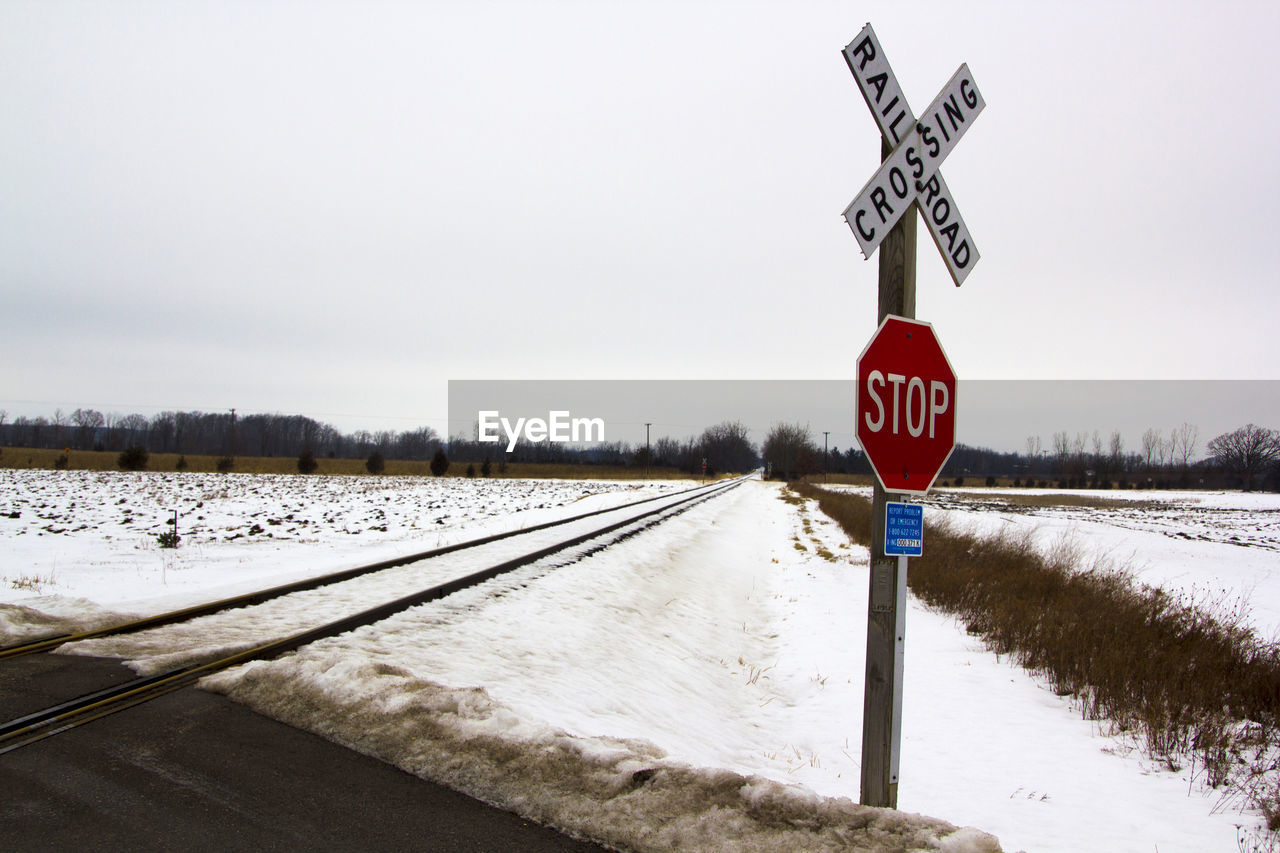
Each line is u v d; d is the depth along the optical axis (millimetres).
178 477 52312
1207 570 27016
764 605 17422
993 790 7133
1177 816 6465
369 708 5500
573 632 10328
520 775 4609
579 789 4445
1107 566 22016
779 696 10914
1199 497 94500
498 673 7832
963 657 12430
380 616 9312
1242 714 9258
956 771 7664
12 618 8180
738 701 10477
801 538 31438
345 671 6051
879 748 4379
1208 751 7816
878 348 4320
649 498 46656
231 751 4875
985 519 44562
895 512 4398
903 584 4422
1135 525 47219
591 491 56344
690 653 11875
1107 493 101562
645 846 3918
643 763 4660
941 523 29484
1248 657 11023
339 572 12695
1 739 4906
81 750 4773
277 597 10688
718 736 8547
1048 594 16156
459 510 33719
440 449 72750
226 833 3850
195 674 6449
